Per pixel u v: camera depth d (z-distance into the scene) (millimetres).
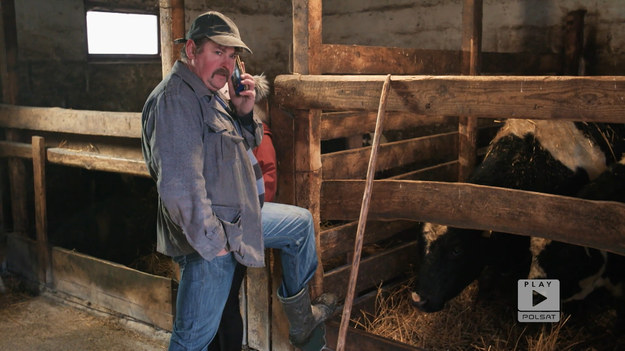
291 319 2418
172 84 1867
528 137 3062
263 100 2635
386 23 5668
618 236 2033
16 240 4043
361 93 2379
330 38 6184
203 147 1897
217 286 2025
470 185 2379
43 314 3467
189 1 5785
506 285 3391
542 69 4414
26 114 3752
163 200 1799
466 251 2861
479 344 2938
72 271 3627
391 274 3344
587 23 4438
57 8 4699
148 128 1881
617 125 3348
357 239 2186
